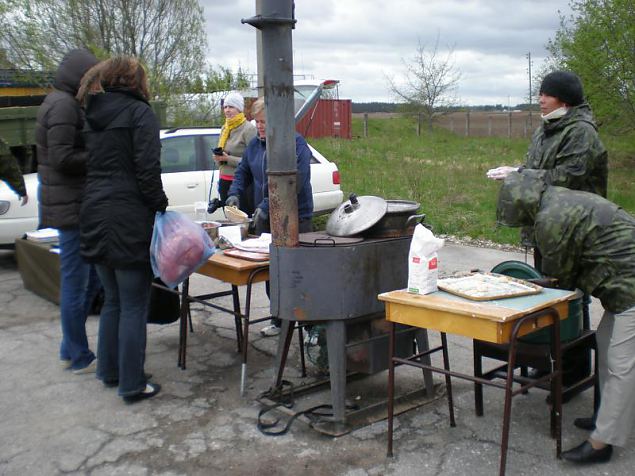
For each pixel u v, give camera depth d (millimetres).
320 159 9289
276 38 3455
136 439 3648
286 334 3926
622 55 13438
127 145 3793
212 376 4520
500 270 3746
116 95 3797
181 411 3982
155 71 14383
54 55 13703
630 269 3061
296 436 3639
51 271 6199
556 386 3254
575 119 3664
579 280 3232
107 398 4188
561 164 3660
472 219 9805
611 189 11906
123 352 4016
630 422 3152
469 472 3229
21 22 13359
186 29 14820
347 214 3809
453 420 3699
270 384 4352
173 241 3840
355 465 3324
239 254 4176
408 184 12992
